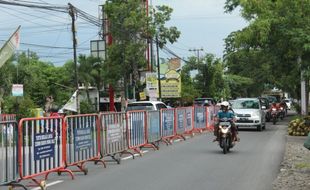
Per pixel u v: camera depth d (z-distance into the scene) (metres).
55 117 11.80
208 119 29.94
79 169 13.20
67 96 54.94
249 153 16.95
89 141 13.50
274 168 13.33
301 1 23.52
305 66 23.80
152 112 18.92
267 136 24.48
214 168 13.37
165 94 57.56
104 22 42.47
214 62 78.38
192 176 11.99
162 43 42.94
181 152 17.41
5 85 45.47
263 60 34.09
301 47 23.02
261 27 24.30
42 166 11.23
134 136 16.92
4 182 10.01
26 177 10.55
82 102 43.31
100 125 14.24
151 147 18.98
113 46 41.78
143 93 46.19
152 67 50.47
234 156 16.12
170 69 59.62
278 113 39.25
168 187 10.51
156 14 42.47
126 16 41.50
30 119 10.79
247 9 25.36
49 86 63.88
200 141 21.89
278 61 27.86
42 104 57.09
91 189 10.43
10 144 10.20
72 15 32.78
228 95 79.94
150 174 12.38
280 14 24.33
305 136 24.41
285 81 31.23
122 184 10.97
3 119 26.00
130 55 41.47
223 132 16.72
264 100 39.94
